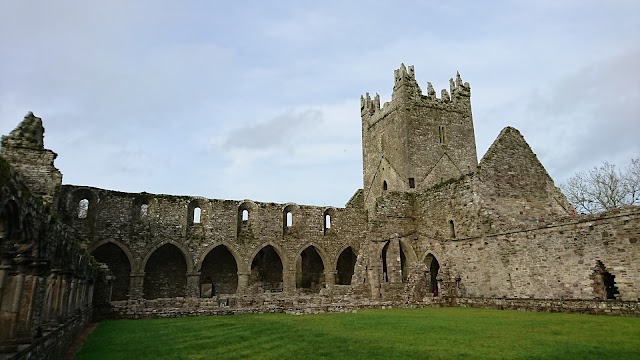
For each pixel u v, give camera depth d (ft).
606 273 67.10
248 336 46.47
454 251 97.30
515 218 93.91
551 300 71.61
